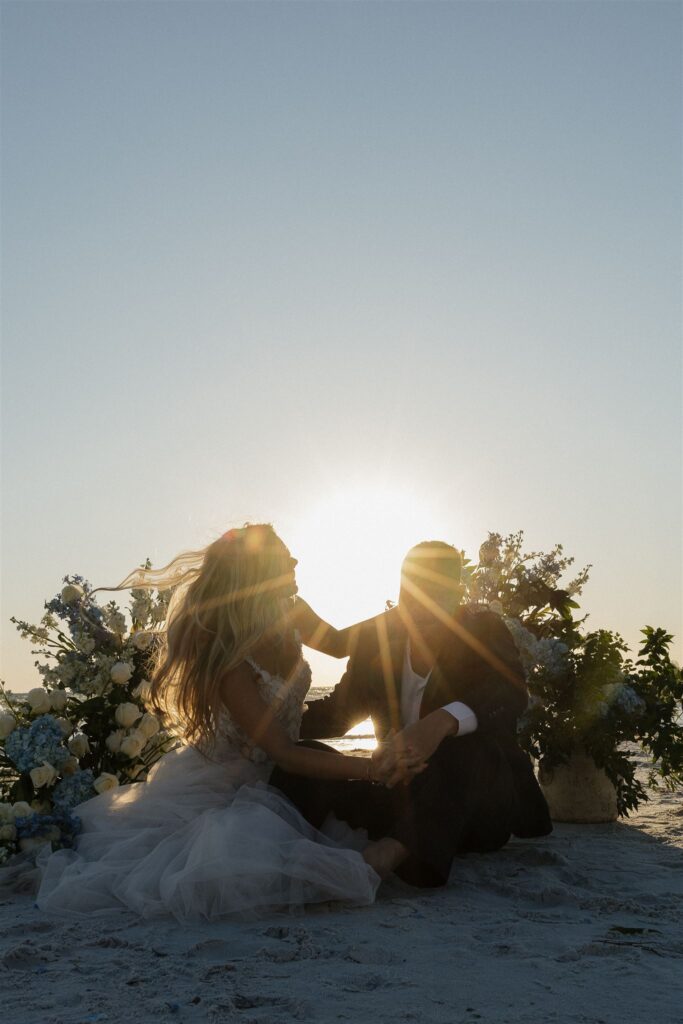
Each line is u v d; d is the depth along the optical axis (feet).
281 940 11.06
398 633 15.62
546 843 17.43
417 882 13.29
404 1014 8.53
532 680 19.80
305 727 15.79
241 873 12.10
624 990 9.18
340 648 16.15
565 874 14.46
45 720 15.80
